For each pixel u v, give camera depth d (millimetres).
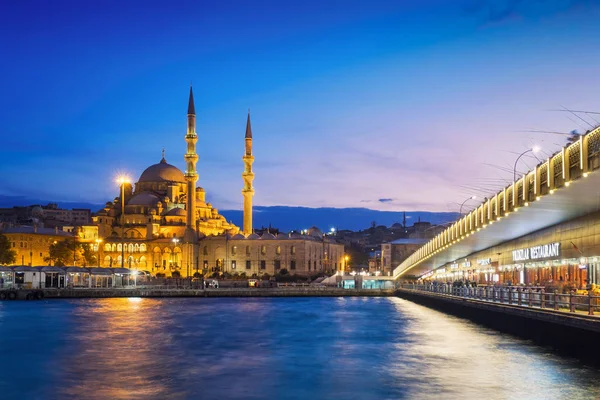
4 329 80000
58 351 60844
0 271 158500
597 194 56312
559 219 75062
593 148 46594
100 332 76875
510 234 93875
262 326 84812
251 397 41344
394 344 64312
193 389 43656
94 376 48281
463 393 40781
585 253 70188
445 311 106562
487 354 54219
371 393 41750
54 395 42156
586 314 46188
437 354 56531
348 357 56188
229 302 148500
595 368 44125
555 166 54750
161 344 65812
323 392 42344
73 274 178000
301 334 74625
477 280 128750
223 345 65062
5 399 41125
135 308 121312
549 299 59750
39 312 108625
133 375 48688
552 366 47438
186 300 156875
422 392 41625
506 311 63500
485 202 82000
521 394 39781
